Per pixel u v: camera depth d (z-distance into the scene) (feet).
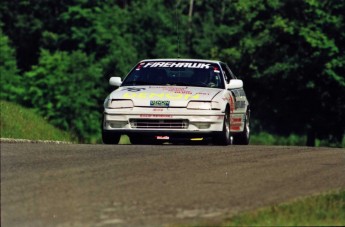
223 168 81.00
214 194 68.28
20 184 68.59
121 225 57.82
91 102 453.17
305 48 367.25
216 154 91.45
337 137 378.94
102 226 57.47
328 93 364.58
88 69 456.86
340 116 368.07
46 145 94.38
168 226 57.21
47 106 444.14
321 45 352.28
